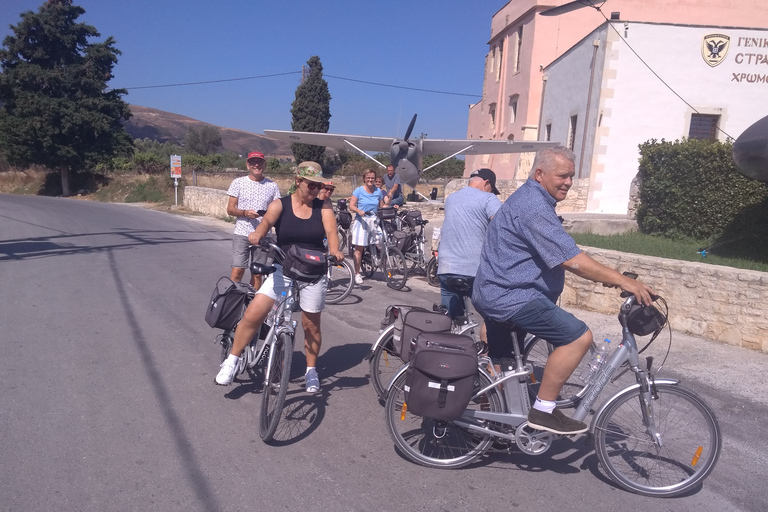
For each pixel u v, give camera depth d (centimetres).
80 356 510
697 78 1617
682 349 574
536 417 324
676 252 859
